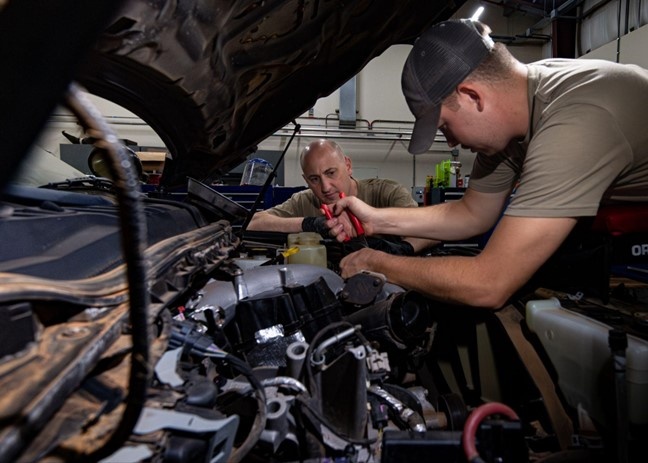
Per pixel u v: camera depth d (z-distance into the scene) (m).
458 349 0.88
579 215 0.69
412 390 0.73
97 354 0.30
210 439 0.33
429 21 0.96
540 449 0.67
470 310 0.86
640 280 0.80
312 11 0.77
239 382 0.58
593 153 0.68
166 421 0.30
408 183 4.98
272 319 0.71
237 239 0.94
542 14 4.39
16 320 0.29
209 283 0.75
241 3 0.65
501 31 4.84
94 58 0.68
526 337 0.74
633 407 0.55
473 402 0.82
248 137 1.14
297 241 1.20
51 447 0.24
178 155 1.13
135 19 0.57
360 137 4.82
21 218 0.42
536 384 0.68
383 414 0.59
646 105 0.72
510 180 1.15
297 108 1.10
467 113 0.83
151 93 0.85
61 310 0.33
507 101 0.82
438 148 4.99
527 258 0.71
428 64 0.81
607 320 0.66
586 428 0.62
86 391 0.31
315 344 0.61
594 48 4.04
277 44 0.81
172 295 0.45
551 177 0.69
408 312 0.72
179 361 0.42
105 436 0.27
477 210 1.20
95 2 0.21
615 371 0.53
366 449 0.52
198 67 0.74
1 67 0.20
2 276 0.30
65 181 0.91
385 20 0.90
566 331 0.65
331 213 1.28
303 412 0.52
